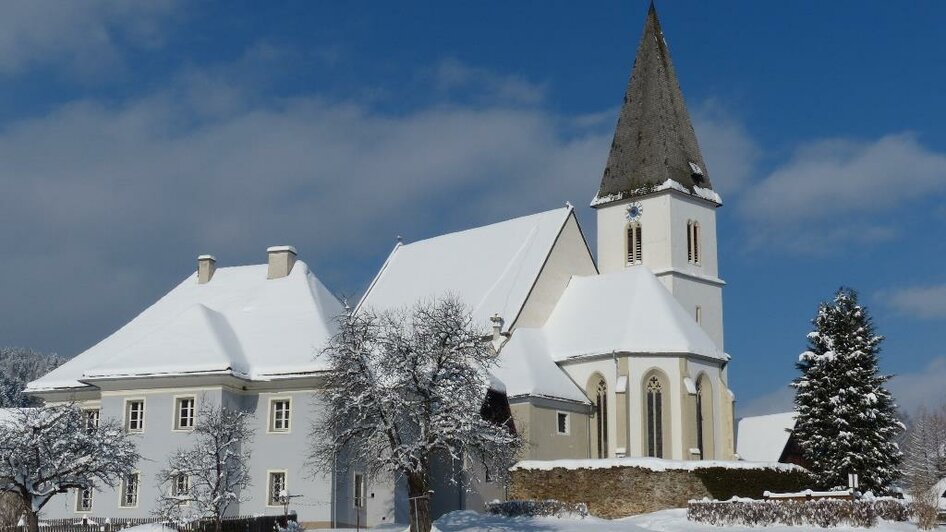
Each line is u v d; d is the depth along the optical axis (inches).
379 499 2743.6
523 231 3782.0
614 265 3993.6
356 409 2224.4
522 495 2989.7
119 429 2297.0
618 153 4067.4
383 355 2265.0
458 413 2190.0
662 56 4072.3
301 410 2682.1
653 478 2800.2
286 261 3157.0
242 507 2662.4
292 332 2854.3
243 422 2452.0
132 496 2684.5
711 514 2536.9
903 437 5039.4
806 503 2464.3
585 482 2886.3
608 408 3289.9
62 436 2174.0
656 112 4001.0
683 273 3858.3
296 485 2640.3
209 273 3341.5
